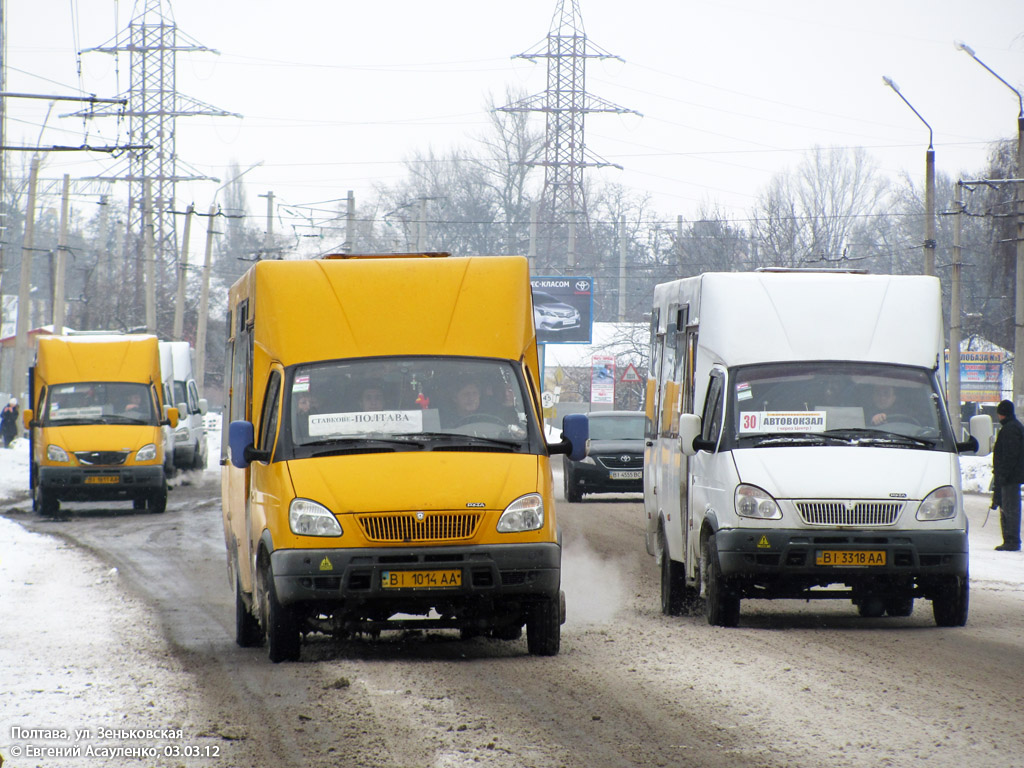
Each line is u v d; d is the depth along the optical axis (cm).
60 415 10456
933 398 4731
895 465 4475
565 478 11300
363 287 4162
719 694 3150
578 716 2902
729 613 4484
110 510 11062
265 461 3947
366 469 3747
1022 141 12525
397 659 3825
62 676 3541
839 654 3775
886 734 2702
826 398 4688
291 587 3644
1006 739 2653
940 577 4403
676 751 2566
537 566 3697
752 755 2527
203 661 3816
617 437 11344
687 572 4891
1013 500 7306
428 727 2808
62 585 5881
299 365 4056
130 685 3397
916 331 4859
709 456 4719
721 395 4756
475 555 3656
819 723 2811
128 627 4609
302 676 3497
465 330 4134
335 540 3631
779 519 4381
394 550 3625
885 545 4356
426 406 3975
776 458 4506
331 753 2600
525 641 4262
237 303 4969
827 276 4953
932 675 3400
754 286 4903
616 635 4256
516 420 3984
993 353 16675
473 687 3275
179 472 15150
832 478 4409
